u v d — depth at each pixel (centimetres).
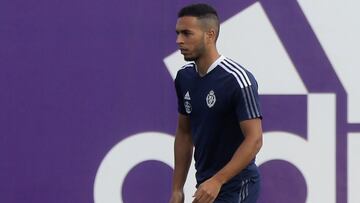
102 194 1714
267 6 1709
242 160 1310
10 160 1698
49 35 1694
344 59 1717
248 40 1712
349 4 1714
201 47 1340
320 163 1728
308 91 1722
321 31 1716
